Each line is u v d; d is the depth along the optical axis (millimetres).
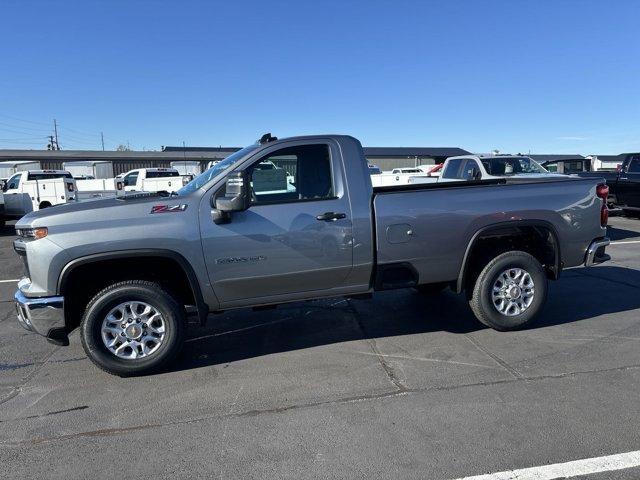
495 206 5133
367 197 4797
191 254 4402
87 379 4469
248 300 4715
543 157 50125
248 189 4547
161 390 4199
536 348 4863
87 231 4242
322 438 3371
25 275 4641
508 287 5266
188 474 3029
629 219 15500
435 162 53812
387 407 3768
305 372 4465
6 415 3832
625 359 4543
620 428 3389
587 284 7348
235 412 3777
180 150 52000
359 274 4883
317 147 4758
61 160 43938
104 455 3260
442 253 5031
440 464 3041
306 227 4617
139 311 4480
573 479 2873
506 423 3488
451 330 5473
